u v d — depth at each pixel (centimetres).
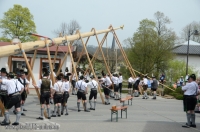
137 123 1155
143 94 2528
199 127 1121
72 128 994
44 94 1177
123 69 4128
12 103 991
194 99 1108
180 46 5447
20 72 1252
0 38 4141
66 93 1345
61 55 2567
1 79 1037
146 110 1638
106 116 1349
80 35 1916
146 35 3834
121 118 1291
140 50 3834
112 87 2150
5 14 4197
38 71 2492
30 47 1322
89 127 1024
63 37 1708
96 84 1580
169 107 1834
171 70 3797
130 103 1959
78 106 1489
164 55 3853
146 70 3819
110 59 4612
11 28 4109
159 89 2925
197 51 5328
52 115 1278
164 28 4172
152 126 1100
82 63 4044
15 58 2420
